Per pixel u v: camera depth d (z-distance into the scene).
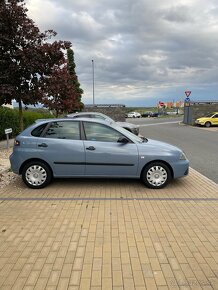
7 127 16.67
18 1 11.36
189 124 37.69
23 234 4.67
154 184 7.13
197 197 6.52
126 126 15.23
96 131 7.24
